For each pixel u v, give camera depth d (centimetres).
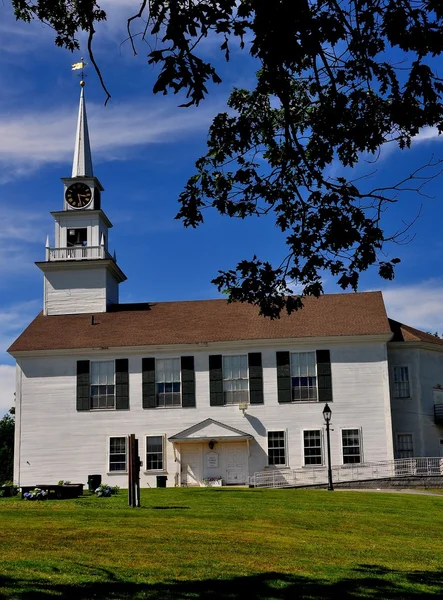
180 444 4506
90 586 1338
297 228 1424
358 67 1221
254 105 1420
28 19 1384
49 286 5084
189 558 1611
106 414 4581
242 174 1420
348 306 4862
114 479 4509
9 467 9581
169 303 5153
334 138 1302
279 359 4562
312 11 1157
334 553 1766
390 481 4162
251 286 1444
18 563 1479
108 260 5053
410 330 4856
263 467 4456
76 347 4634
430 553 1850
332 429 4475
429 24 1122
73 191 5216
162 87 1073
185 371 4591
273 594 1348
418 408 4644
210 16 1091
